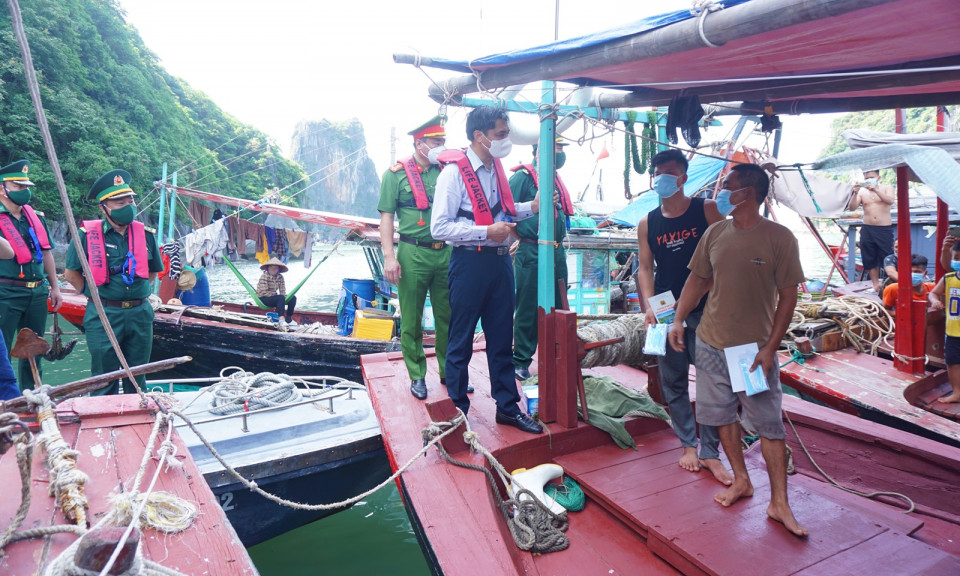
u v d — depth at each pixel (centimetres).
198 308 823
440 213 325
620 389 401
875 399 523
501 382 353
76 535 213
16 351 281
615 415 381
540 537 280
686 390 341
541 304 358
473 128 325
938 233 684
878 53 224
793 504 296
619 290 1228
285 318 1049
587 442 360
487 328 349
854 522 278
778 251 262
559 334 353
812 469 402
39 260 520
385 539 454
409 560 421
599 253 1047
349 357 778
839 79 277
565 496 315
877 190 999
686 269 332
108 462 278
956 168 276
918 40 200
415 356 405
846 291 1021
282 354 770
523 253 451
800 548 254
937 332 672
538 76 283
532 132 443
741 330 275
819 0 165
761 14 180
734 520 277
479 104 402
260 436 388
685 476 324
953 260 545
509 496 309
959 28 182
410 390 420
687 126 338
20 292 505
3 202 499
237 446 379
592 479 319
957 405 544
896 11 164
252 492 370
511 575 230
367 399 472
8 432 203
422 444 337
